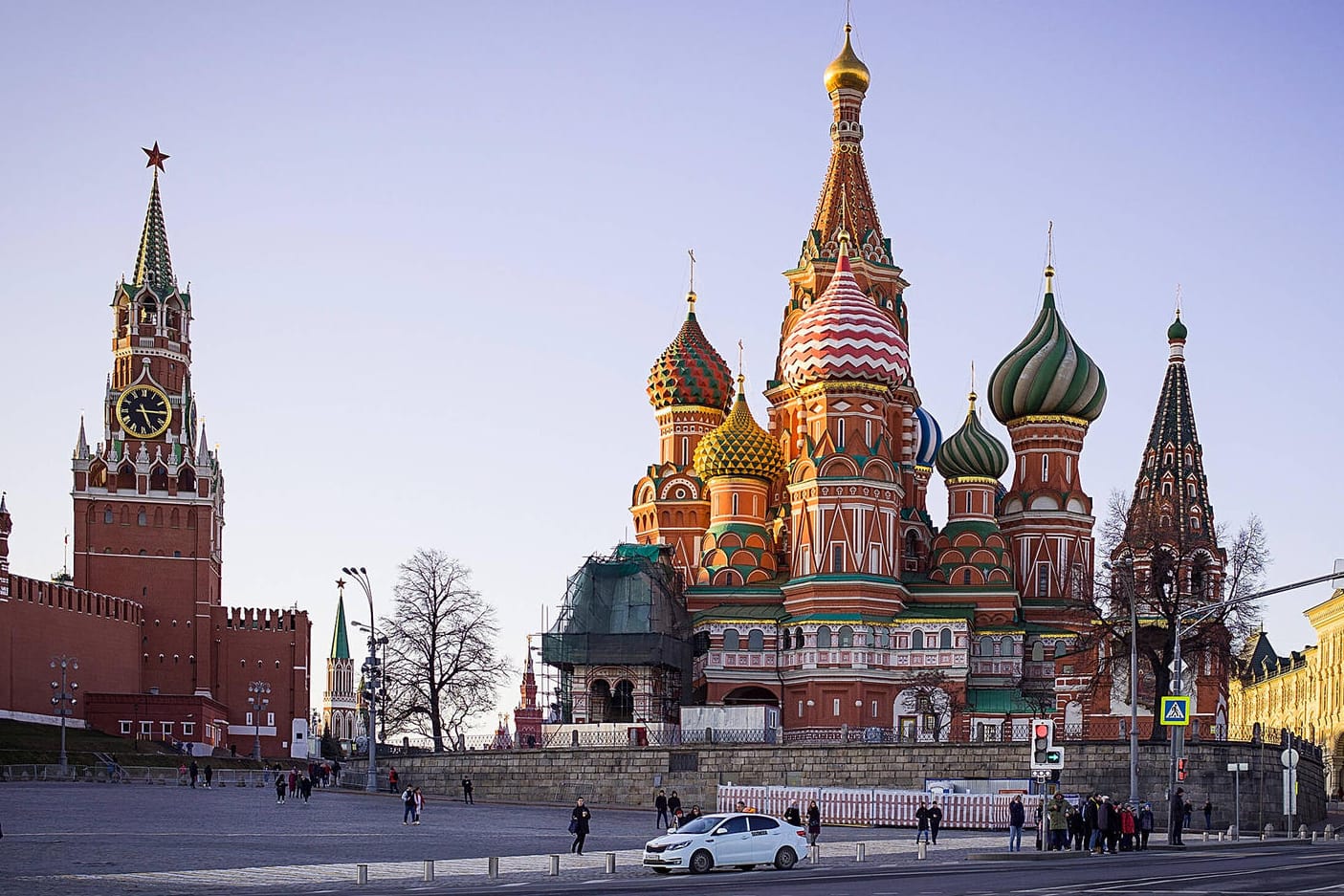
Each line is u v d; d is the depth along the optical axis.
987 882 55.59
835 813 104.06
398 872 62.16
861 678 148.38
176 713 177.00
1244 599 80.50
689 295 179.50
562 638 150.62
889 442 158.00
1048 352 168.12
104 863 62.69
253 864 64.44
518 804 121.88
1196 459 191.38
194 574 197.50
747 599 157.88
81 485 196.00
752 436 162.38
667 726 139.75
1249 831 112.88
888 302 170.75
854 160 172.62
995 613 157.00
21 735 157.38
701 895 50.00
